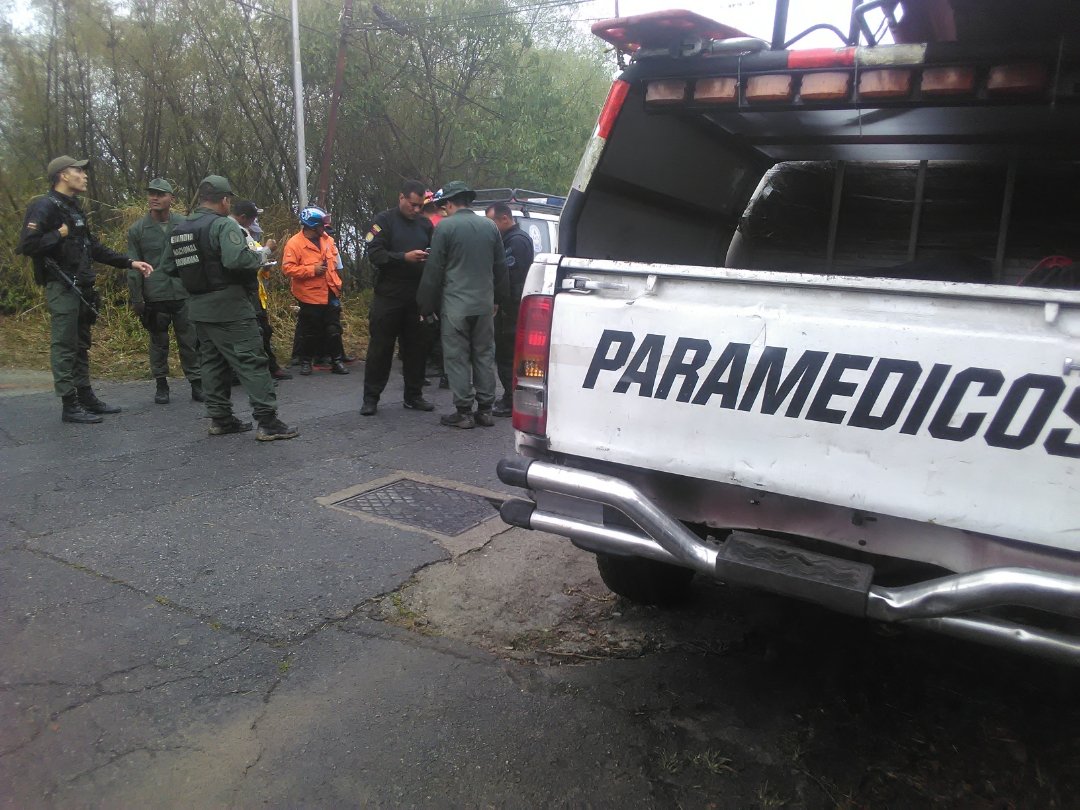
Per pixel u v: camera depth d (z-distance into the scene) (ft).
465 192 19.76
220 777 7.84
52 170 19.16
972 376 6.53
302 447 18.48
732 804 7.66
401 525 14.05
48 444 18.04
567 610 11.43
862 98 8.92
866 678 9.87
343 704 9.04
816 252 14.79
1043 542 6.39
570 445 8.57
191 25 37.42
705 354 7.68
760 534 8.04
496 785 7.82
